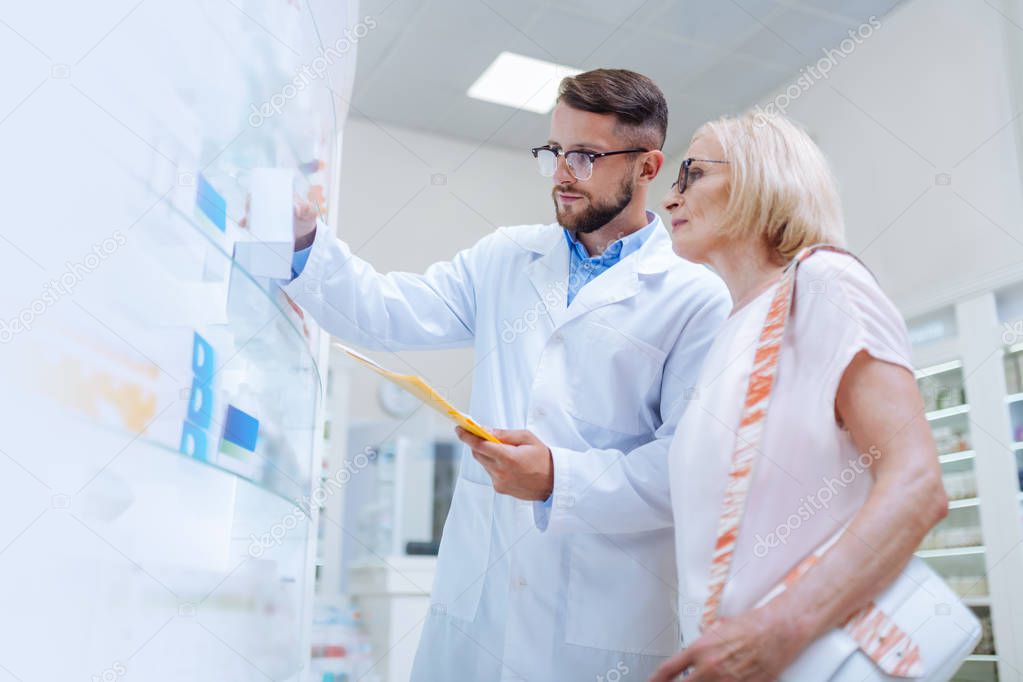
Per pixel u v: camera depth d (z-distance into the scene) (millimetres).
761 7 2746
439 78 3125
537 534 1053
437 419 3324
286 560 828
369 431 3256
